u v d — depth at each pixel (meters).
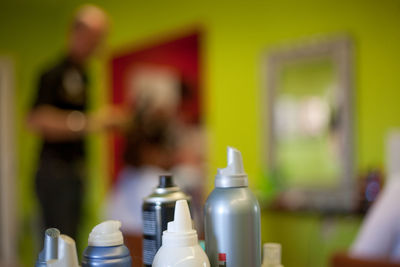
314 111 3.15
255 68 3.46
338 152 3.03
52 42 5.02
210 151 3.67
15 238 4.86
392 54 2.82
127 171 4.20
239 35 3.56
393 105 2.81
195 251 0.68
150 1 4.17
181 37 3.93
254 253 0.72
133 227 3.75
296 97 3.24
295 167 3.23
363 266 1.58
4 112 4.93
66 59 2.79
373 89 2.90
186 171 3.75
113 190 4.32
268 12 3.40
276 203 3.03
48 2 4.88
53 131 2.63
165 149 3.95
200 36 3.78
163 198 0.78
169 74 3.99
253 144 3.46
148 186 3.95
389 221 1.59
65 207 2.69
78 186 2.77
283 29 3.32
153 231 0.78
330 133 3.07
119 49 4.44
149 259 0.78
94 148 4.64
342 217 2.74
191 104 3.82
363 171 2.92
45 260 0.71
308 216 3.04
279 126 3.33
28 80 4.98
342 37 3.02
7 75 4.95
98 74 4.62
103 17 2.80
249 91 3.50
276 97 3.35
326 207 2.82
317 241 3.00
